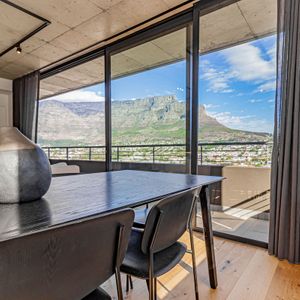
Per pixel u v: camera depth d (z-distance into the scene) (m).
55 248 0.60
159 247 1.06
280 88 2.06
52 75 4.99
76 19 2.99
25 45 3.76
